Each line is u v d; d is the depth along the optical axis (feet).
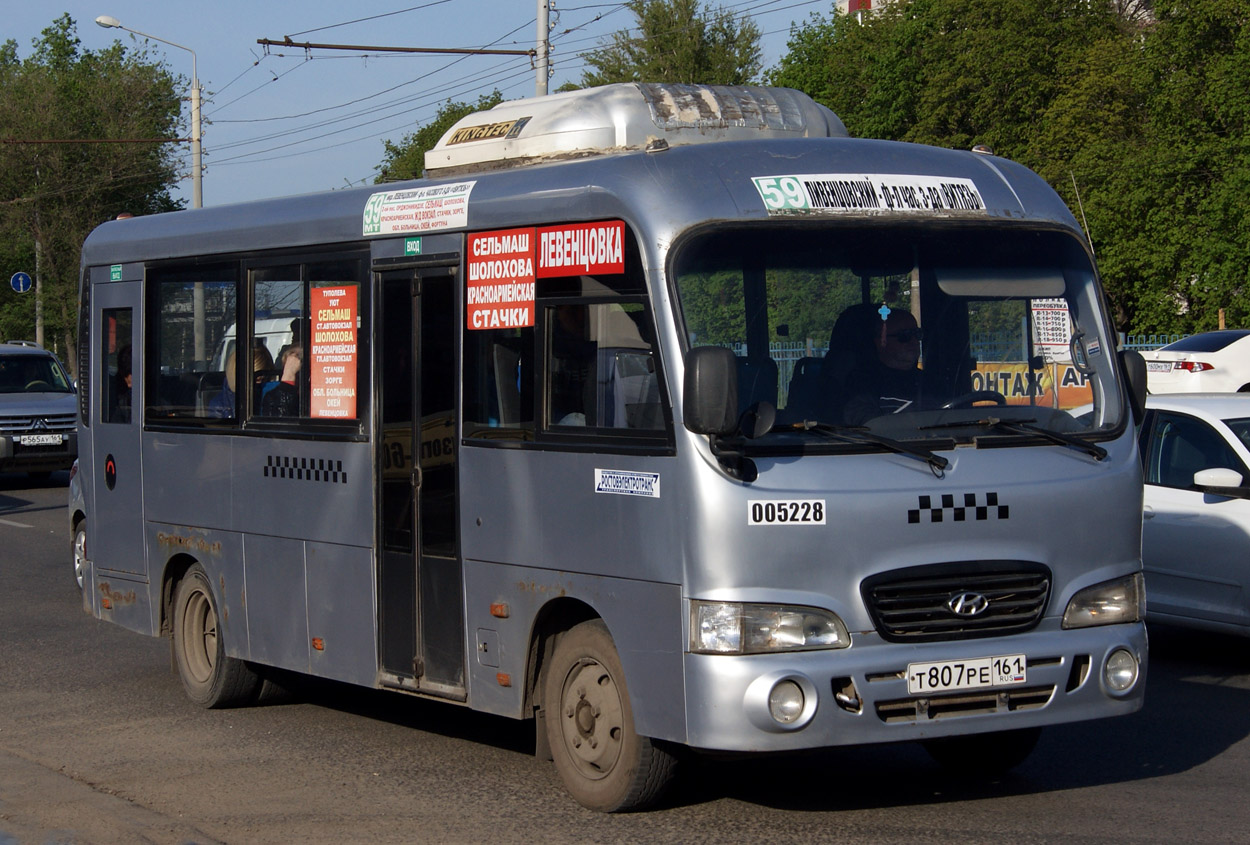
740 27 219.00
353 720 28.96
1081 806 21.52
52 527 63.57
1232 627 31.14
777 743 18.81
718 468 19.10
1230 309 133.49
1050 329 21.36
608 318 20.80
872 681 19.07
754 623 18.92
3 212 196.34
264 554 28.17
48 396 83.10
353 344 25.93
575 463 21.16
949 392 20.49
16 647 37.29
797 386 19.90
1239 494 31.22
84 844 20.48
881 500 19.27
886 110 187.42
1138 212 141.59
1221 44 138.72
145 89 200.54
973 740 23.25
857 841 19.81
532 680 22.38
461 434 23.40
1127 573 20.84
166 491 31.17
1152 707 28.43
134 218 33.35
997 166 22.38
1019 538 19.97
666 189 20.45
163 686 32.53
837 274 20.47
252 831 21.08
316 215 26.96
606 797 21.08
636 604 20.11
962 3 176.35
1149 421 33.88
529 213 22.34
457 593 23.56
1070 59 168.35
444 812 21.89
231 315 29.19
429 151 27.37
